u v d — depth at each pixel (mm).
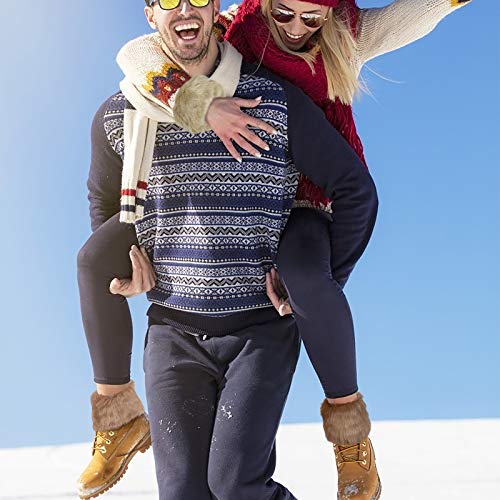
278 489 2773
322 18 2910
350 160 2836
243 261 2801
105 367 3082
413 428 6875
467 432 6633
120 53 2855
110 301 3004
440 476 5324
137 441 3156
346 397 2926
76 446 6203
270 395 2734
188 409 2762
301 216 2926
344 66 2971
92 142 2986
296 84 2941
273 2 2889
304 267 2775
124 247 2957
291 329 2904
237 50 2928
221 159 2762
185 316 2875
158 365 2850
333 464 5652
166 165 2803
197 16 2725
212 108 2717
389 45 3156
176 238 2828
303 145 2805
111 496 4867
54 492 5012
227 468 2633
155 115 2768
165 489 2648
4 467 5633
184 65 2799
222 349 2836
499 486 5105
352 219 2879
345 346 2854
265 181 2783
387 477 5379
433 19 3166
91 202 3088
